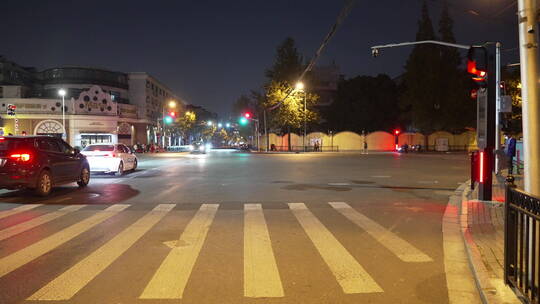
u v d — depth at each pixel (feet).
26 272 17.54
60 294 15.10
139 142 234.99
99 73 238.68
